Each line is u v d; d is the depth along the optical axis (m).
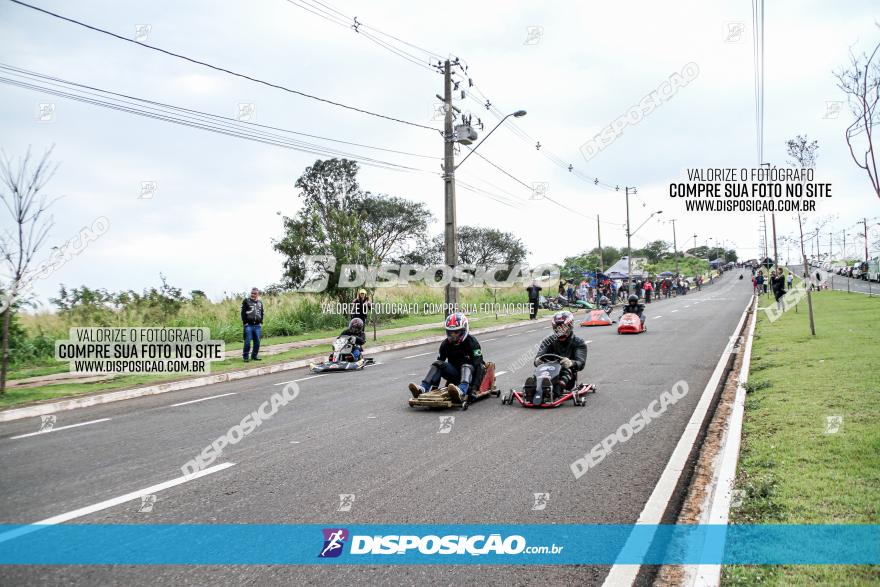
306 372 14.97
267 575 3.84
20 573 3.90
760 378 10.07
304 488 5.52
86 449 7.34
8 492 5.61
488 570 3.85
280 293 28.58
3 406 10.28
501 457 6.40
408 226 60.28
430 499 5.14
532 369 13.82
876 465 5.20
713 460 6.04
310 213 27.50
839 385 8.72
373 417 8.80
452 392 8.98
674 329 22.02
